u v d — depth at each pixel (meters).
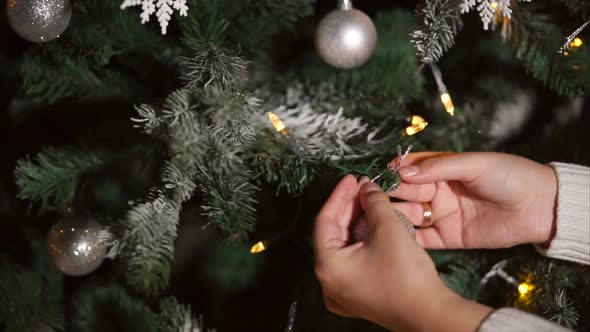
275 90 1.08
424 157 1.00
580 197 0.97
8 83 1.12
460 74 1.14
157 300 1.06
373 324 1.05
